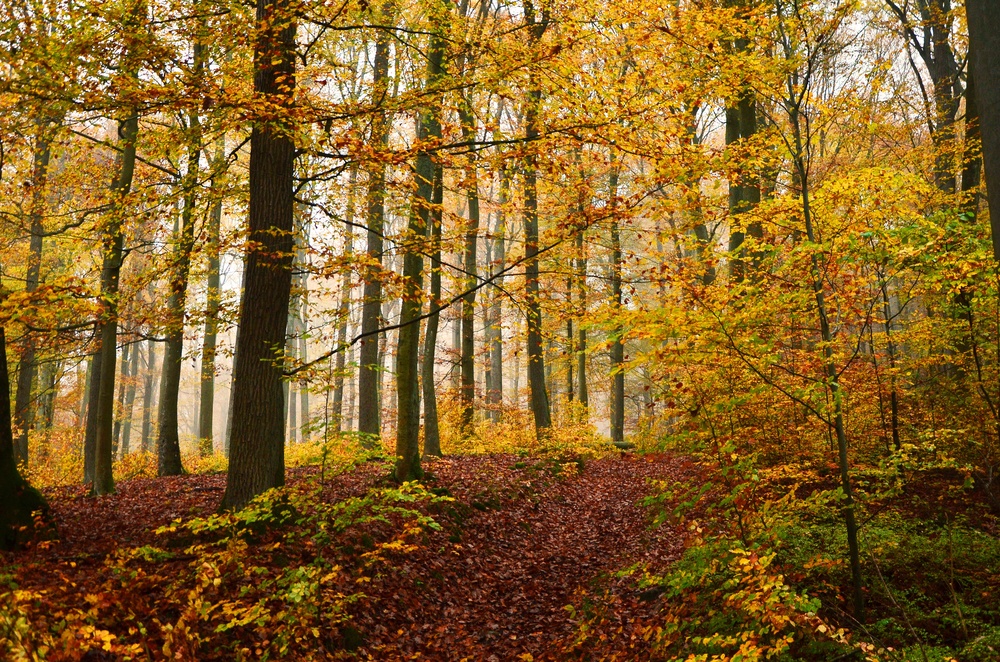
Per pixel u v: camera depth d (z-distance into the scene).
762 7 6.25
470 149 7.95
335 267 8.42
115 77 6.54
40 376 20.17
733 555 4.86
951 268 5.50
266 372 7.79
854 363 7.77
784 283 6.28
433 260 8.98
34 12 7.21
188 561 6.04
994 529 7.21
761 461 7.89
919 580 6.09
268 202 7.98
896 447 7.77
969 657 4.57
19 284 12.09
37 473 15.73
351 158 7.54
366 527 8.03
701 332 5.32
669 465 15.77
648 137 7.39
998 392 7.68
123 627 4.61
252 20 7.74
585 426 19.70
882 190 6.01
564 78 7.10
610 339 5.50
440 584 7.75
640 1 6.52
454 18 8.70
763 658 4.54
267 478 7.67
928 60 13.70
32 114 6.99
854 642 4.79
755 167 7.45
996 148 3.52
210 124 7.98
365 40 10.55
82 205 12.93
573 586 8.12
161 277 10.20
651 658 5.00
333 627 5.79
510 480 12.38
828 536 6.56
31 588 4.73
